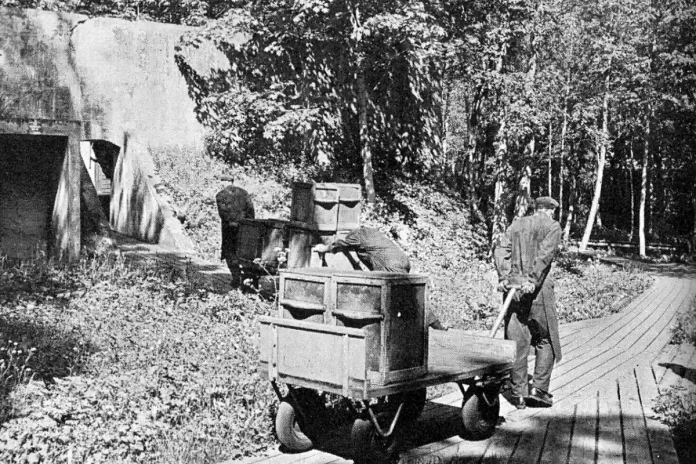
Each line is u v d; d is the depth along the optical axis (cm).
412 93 2608
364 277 553
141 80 2120
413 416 678
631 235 4081
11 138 1365
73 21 2038
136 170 1891
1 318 916
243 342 862
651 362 1007
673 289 1416
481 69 2264
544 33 2233
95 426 595
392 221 2078
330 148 2405
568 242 3359
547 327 776
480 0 2253
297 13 2216
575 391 848
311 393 631
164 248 1644
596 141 2508
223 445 612
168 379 717
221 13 2480
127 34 2100
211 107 2228
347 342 529
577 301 1622
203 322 966
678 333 884
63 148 1348
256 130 2209
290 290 604
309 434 622
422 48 2178
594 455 601
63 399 630
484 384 650
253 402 692
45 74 1998
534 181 4422
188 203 1788
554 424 705
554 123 2450
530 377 899
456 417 736
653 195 3125
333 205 1122
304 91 2358
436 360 663
